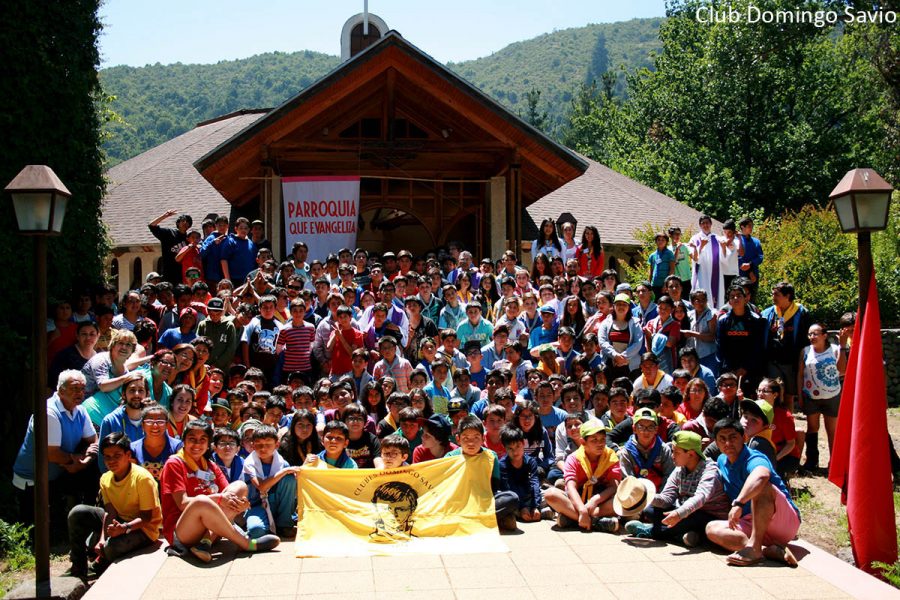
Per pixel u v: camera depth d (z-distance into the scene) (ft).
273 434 25.12
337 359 34.32
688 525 24.61
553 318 36.55
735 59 111.24
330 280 40.65
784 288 34.47
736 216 104.58
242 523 24.86
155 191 66.85
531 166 52.21
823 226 62.23
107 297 33.32
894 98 106.73
